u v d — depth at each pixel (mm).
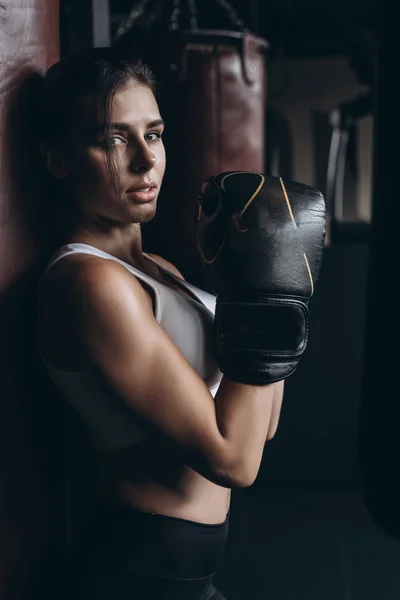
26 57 1177
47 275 1123
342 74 7508
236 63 2631
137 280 1143
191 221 2586
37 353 1221
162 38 2561
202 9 5891
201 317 1197
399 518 2115
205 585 1194
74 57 1159
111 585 1110
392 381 2146
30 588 1184
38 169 1218
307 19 6176
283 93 7609
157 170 1182
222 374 1213
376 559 2816
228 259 1058
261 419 1071
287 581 2645
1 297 1116
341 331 3605
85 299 1048
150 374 1041
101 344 1040
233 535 3029
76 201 1200
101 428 1162
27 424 1183
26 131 1178
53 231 1270
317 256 1091
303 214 1080
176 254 2582
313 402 3625
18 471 1155
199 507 1168
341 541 2969
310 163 7605
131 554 1112
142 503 1147
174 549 1126
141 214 1167
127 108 1127
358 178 7512
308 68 7547
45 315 1113
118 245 1235
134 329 1037
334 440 3617
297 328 1066
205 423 1042
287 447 3645
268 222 1055
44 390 1243
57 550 1287
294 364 1077
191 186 2582
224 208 1073
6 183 1125
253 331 1053
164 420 1045
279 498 3469
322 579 2664
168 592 1127
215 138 2605
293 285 1061
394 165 2168
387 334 2178
